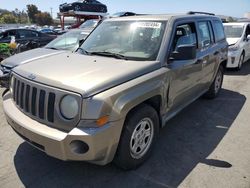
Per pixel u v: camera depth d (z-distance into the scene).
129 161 3.41
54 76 3.20
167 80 3.87
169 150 4.10
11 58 7.16
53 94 3.04
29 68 3.58
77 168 3.62
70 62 3.72
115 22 4.68
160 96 3.75
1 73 6.87
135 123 3.33
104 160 3.13
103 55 4.13
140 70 3.51
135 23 4.40
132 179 3.41
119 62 3.71
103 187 3.27
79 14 26.11
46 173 3.52
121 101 3.06
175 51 3.99
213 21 5.98
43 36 13.85
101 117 2.90
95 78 3.13
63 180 3.39
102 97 2.92
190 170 3.60
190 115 5.51
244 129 4.88
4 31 12.79
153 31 4.17
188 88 4.71
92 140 2.86
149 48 3.99
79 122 2.91
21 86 3.44
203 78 5.38
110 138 3.01
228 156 3.95
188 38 4.63
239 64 9.82
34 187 3.25
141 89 3.33
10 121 3.49
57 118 3.01
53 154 3.02
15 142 4.31
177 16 4.53
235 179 3.41
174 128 4.89
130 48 4.10
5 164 3.70
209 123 5.13
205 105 6.12
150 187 3.27
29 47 10.95
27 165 3.68
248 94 7.02
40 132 3.02
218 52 5.99
